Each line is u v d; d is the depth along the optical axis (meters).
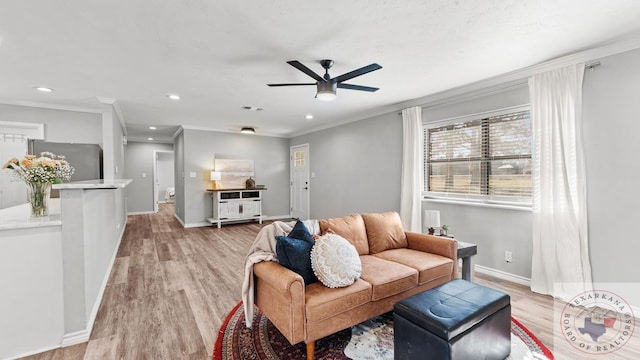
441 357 1.48
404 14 1.93
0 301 1.84
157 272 3.49
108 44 2.32
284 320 1.79
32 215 2.13
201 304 2.64
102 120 4.42
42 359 1.85
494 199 3.31
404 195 4.24
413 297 1.79
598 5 1.84
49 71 2.90
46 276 1.96
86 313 2.10
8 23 1.97
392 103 4.35
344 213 5.73
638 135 2.31
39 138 4.16
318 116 5.30
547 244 2.77
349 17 1.96
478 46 2.42
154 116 5.25
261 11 1.87
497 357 1.76
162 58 2.60
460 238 3.62
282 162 7.74
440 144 3.90
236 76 3.09
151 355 1.90
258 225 6.66
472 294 1.83
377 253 2.80
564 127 2.66
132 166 8.45
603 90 2.47
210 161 6.70
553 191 2.72
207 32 2.14
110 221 3.67
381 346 2.01
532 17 1.98
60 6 1.78
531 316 2.38
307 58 2.63
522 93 3.04
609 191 2.46
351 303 1.92
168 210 9.24
